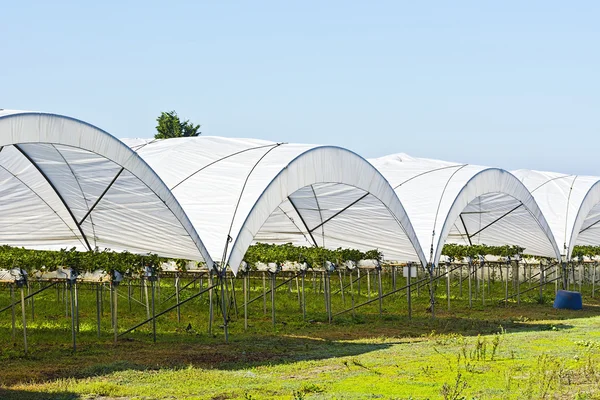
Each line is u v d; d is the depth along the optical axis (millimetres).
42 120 16969
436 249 28375
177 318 26766
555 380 14688
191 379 15656
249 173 22875
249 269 24406
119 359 18219
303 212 29031
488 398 13445
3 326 24094
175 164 24875
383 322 26906
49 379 15695
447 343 21172
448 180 30156
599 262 38969
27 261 18672
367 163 25047
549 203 37750
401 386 14727
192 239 21266
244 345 20828
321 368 17078
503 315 29734
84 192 21719
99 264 20234
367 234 29547
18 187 22562
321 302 33312
